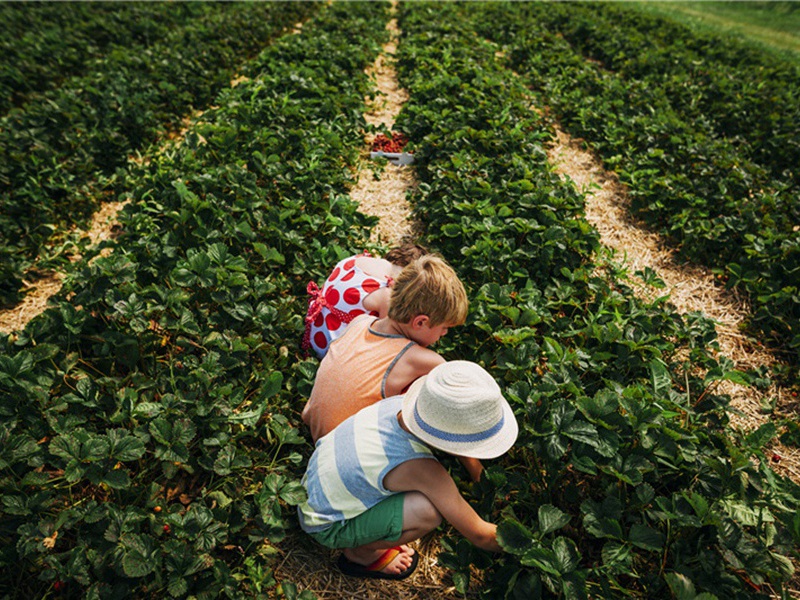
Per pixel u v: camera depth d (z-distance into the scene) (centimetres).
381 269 303
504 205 444
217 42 895
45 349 271
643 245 500
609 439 237
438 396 190
